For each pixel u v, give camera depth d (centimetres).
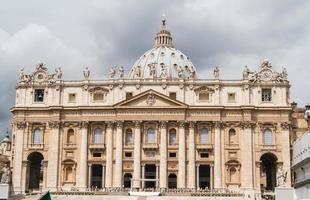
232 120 12506
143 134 12538
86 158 12531
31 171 13238
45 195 3938
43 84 13012
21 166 12662
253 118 12512
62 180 12531
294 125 13325
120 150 12419
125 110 12550
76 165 12569
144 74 18750
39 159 13375
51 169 12512
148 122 12519
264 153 12362
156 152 12431
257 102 12588
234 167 12325
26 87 13062
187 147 12438
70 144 12662
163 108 12488
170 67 18800
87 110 12675
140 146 12431
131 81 12719
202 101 12612
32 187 13150
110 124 12588
